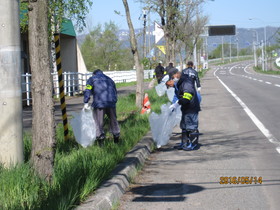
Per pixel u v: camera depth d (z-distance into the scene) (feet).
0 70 19.21
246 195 19.58
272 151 29.04
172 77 30.42
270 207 17.85
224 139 34.32
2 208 14.88
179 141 33.91
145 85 111.45
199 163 26.21
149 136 32.89
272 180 21.99
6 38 19.01
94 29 188.75
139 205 18.38
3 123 19.33
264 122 42.68
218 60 509.76
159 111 48.11
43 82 18.04
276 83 118.32
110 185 19.35
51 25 54.65
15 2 19.13
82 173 19.01
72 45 97.91
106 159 22.30
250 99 69.31
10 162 19.30
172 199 19.16
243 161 26.40
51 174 18.33
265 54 280.92
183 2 87.45
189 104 29.86
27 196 16.12
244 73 256.32
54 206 15.10
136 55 50.65
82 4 56.59
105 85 28.37
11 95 19.31
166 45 87.35
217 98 73.92
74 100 69.56
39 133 18.16
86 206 16.26
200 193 20.04
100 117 28.12
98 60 188.03
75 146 27.50
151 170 24.80
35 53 17.90
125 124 36.45
